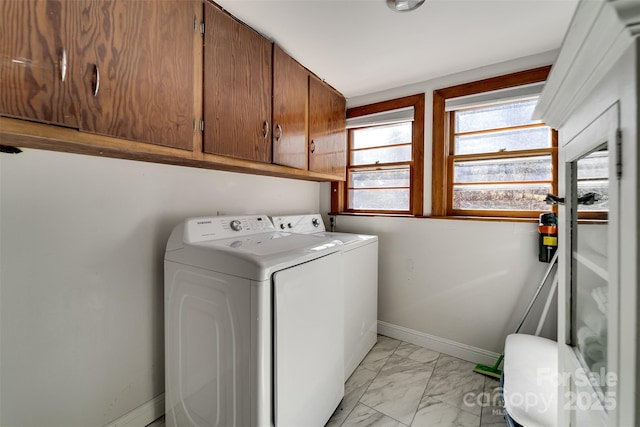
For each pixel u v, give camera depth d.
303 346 1.29
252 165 1.60
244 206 2.04
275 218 2.03
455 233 2.13
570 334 0.86
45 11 0.83
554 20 1.49
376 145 2.60
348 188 2.76
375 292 2.30
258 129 1.60
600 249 0.64
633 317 0.44
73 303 1.25
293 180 2.53
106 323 1.36
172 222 1.61
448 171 2.21
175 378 1.39
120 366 1.41
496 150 2.04
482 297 2.04
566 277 0.86
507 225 1.94
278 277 1.13
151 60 1.10
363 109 2.54
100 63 0.96
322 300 1.43
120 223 1.39
